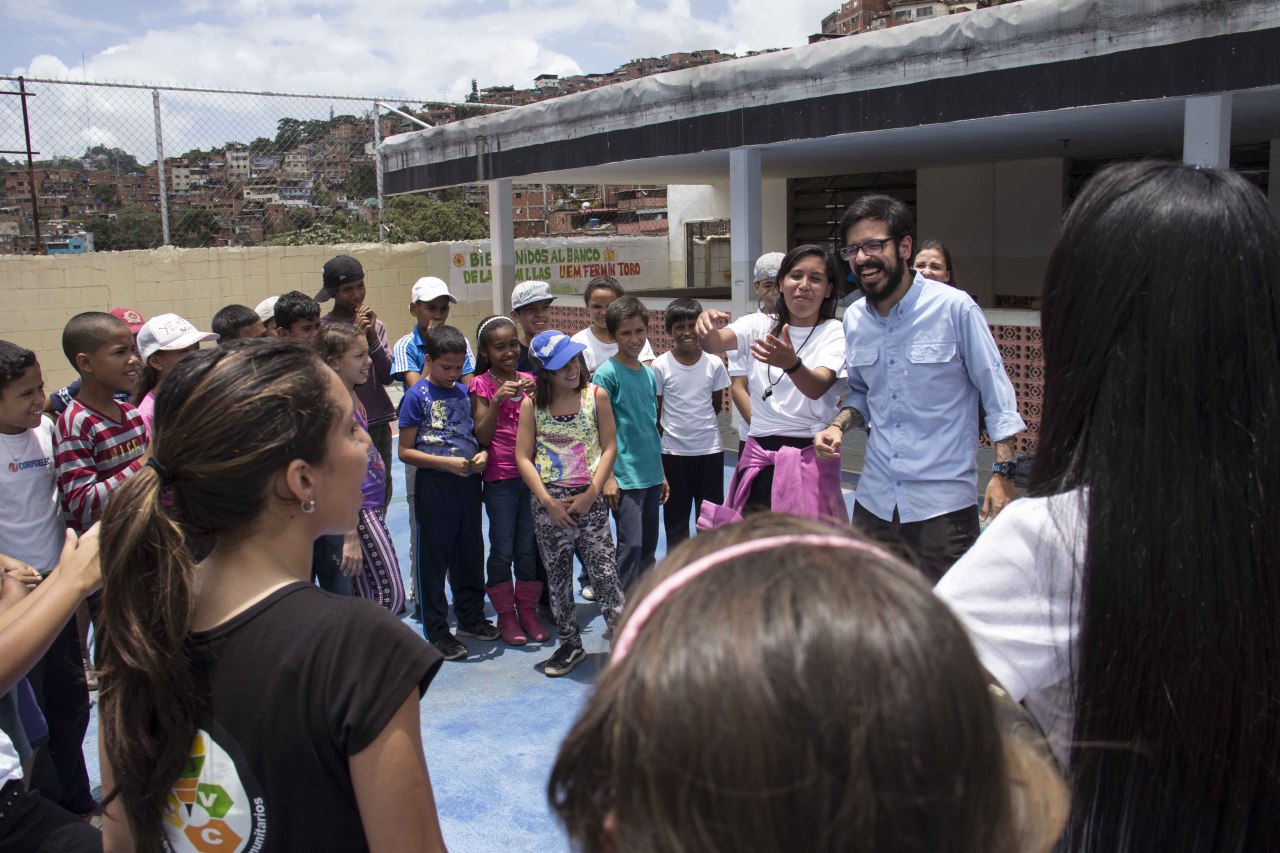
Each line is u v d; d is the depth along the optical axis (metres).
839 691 0.59
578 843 0.71
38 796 1.82
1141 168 1.16
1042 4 5.51
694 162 9.42
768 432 4.09
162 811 1.36
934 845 0.60
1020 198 11.28
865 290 3.21
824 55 6.71
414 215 24.52
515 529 4.68
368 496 3.85
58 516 3.29
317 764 1.33
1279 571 1.05
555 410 4.15
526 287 5.27
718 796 0.58
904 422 3.24
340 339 3.76
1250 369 1.06
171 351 4.07
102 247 11.34
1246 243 1.07
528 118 9.41
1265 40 4.72
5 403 3.04
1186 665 1.05
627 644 0.68
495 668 4.41
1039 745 1.05
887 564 0.68
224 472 1.35
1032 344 6.32
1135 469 1.08
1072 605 1.14
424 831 1.38
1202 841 1.08
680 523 4.82
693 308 4.66
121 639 1.32
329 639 1.34
